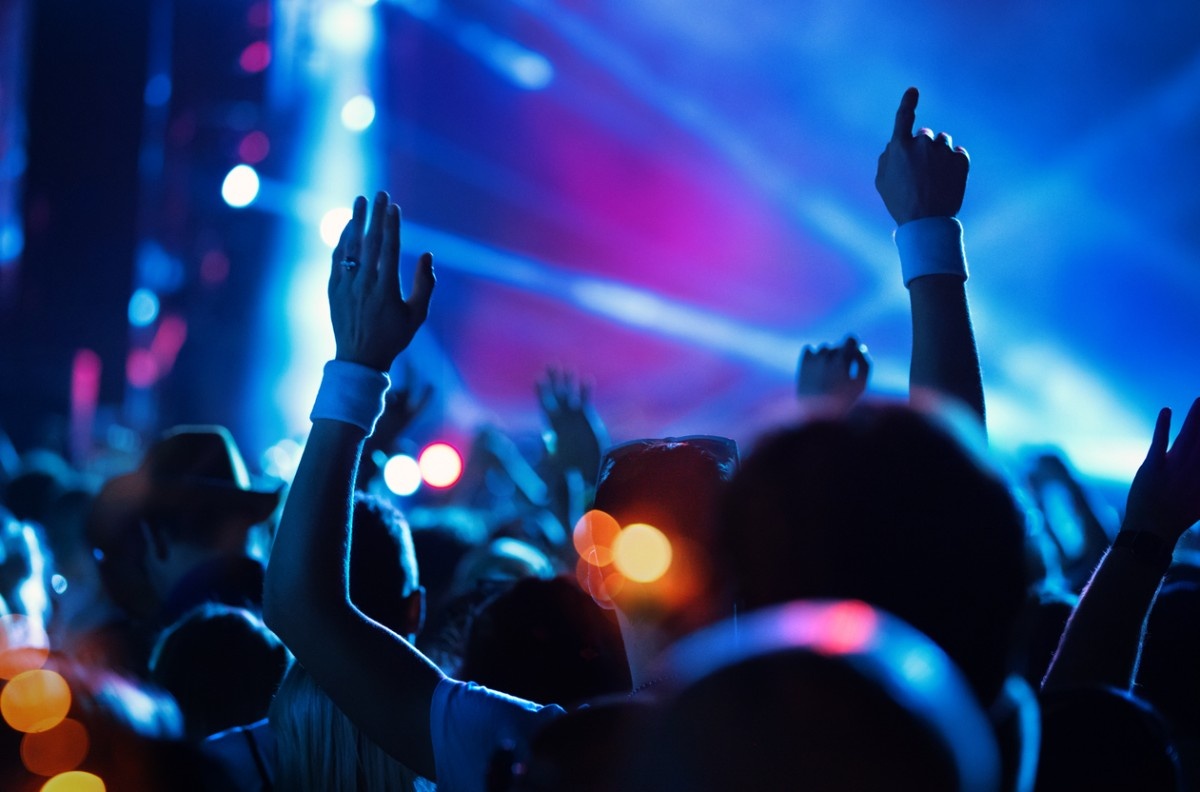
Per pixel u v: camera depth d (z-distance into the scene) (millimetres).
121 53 11406
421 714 1644
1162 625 2291
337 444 1733
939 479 1226
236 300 18391
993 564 1231
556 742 1216
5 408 11344
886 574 1197
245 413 18219
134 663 2852
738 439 1656
